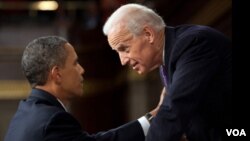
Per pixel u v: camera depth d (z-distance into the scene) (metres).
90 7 14.11
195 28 3.32
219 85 3.20
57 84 3.56
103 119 13.88
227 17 7.56
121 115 13.91
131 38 3.32
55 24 14.24
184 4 9.35
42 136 3.29
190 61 3.16
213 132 3.24
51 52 3.54
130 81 12.83
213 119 3.25
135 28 3.31
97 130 13.82
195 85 3.10
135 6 3.37
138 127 3.64
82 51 13.81
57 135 3.32
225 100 3.23
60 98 3.62
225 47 3.25
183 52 3.21
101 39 13.72
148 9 3.39
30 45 3.59
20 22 14.27
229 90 3.22
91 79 13.86
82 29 13.91
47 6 14.34
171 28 3.41
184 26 3.42
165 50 3.35
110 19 3.38
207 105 3.21
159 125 3.14
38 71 3.53
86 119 13.77
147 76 12.23
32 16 14.35
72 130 3.39
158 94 11.47
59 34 14.02
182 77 3.12
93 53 13.88
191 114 3.12
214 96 3.20
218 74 3.21
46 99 3.51
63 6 14.28
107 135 3.60
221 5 7.60
